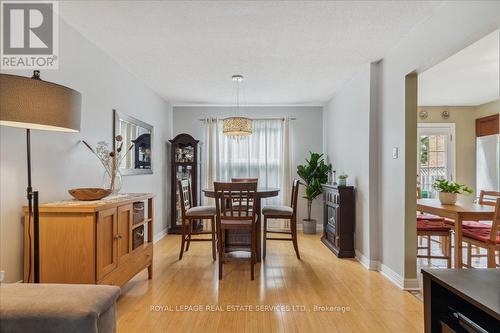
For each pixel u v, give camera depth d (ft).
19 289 4.54
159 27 8.50
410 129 9.20
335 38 9.25
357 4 7.36
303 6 7.45
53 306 4.03
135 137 12.78
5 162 6.35
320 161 18.22
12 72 6.72
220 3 7.30
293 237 12.51
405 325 7.14
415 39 8.62
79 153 8.80
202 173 18.71
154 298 8.62
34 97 5.43
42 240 6.74
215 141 18.74
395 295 8.84
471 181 18.80
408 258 9.27
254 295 8.83
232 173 18.74
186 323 7.21
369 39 9.34
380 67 11.07
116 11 7.62
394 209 9.95
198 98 16.92
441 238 13.80
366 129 11.55
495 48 10.30
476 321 4.51
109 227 7.55
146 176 14.17
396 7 7.49
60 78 7.95
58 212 6.75
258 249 12.16
